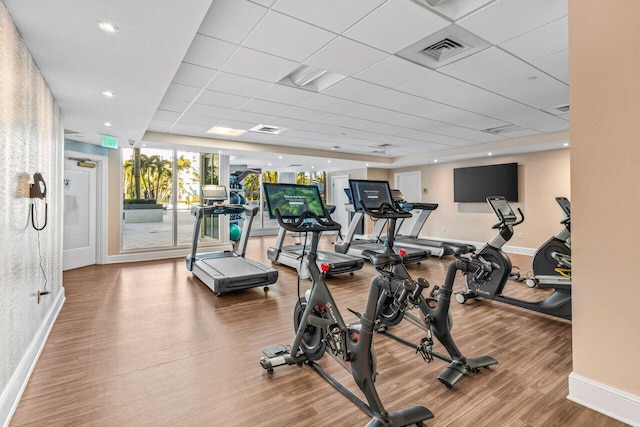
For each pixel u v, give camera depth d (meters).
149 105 3.74
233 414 1.96
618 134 1.86
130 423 1.87
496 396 2.13
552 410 1.98
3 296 1.87
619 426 1.83
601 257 1.95
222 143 6.90
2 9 1.84
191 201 7.68
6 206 1.91
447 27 2.59
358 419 1.92
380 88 3.93
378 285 2.03
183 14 2.01
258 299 4.23
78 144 5.72
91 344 2.88
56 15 1.99
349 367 2.09
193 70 3.35
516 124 5.71
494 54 3.06
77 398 2.10
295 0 2.21
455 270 2.54
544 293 4.48
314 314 2.46
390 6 2.29
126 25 2.12
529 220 7.59
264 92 4.02
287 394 2.16
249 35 2.66
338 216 11.99
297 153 7.96
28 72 2.40
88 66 2.72
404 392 2.19
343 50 2.95
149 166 7.23
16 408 1.99
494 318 3.58
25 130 2.30
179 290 4.61
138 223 8.05
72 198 5.83
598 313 1.96
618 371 1.89
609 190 1.91
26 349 2.34
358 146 7.88
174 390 2.20
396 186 10.86
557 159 7.14
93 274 5.52
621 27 1.83
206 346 2.86
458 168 8.94
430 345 2.26
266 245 9.30
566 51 3.00
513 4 2.29
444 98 4.32
